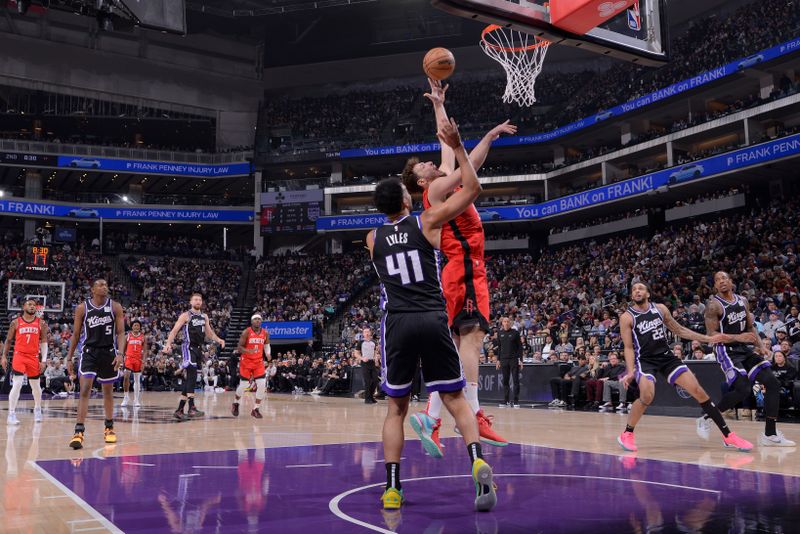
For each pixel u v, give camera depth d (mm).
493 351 16828
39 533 3008
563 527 3061
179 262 36281
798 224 20781
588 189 29297
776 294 16078
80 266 33500
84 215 35250
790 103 23250
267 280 34938
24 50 34656
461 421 3688
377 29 39125
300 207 35062
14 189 35344
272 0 36125
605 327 17984
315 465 5301
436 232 3818
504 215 31625
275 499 3836
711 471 4840
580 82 35625
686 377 6270
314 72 40719
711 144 28484
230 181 38656
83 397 6656
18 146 33594
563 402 14367
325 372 23219
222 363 26359
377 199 3904
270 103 39844
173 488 4203
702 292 18453
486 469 3436
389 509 3531
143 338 14531
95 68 36281
